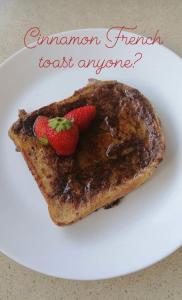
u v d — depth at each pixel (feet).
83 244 0.76
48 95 0.93
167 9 1.01
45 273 0.73
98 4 1.05
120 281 0.75
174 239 0.73
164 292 0.73
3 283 0.77
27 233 0.78
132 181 0.78
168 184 0.78
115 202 0.78
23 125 0.85
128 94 0.85
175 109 0.86
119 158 0.80
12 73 0.94
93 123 0.84
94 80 0.89
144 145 0.81
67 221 0.76
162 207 0.77
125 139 0.81
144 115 0.83
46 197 0.79
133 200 0.78
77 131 0.80
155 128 0.81
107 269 0.72
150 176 0.79
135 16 1.02
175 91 0.87
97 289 0.75
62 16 1.05
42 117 0.82
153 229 0.75
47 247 0.76
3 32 1.04
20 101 0.93
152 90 0.89
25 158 0.83
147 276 0.75
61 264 0.74
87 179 0.79
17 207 0.81
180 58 0.88
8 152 0.88
